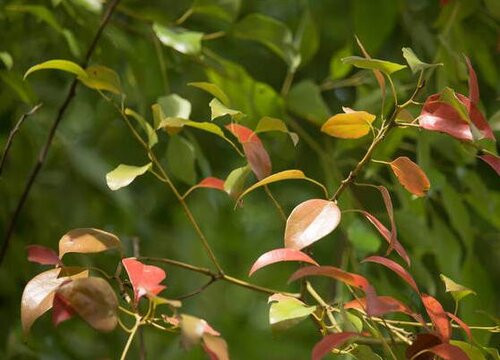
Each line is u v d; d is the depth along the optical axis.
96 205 3.05
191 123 2.10
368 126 2.03
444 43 2.43
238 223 4.05
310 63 3.02
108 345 3.02
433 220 2.50
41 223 2.90
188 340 1.87
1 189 2.86
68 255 2.83
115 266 2.86
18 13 2.69
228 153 3.16
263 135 2.70
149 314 1.93
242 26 2.53
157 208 3.36
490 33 2.69
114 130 2.97
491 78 2.68
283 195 3.39
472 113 1.98
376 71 2.02
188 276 3.70
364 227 2.50
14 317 2.82
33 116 2.85
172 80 2.88
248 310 4.57
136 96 2.69
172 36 2.47
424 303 1.96
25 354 2.81
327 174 2.56
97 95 2.84
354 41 2.64
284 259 1.96
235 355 4.41
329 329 2.07
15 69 2.74
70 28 2.64
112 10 2.41
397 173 2.01
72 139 3.01
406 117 2.02
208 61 2.57
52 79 3.00
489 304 2.48
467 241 2.49
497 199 2.61
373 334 2.04
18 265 2.83
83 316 1.88
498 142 2.59
